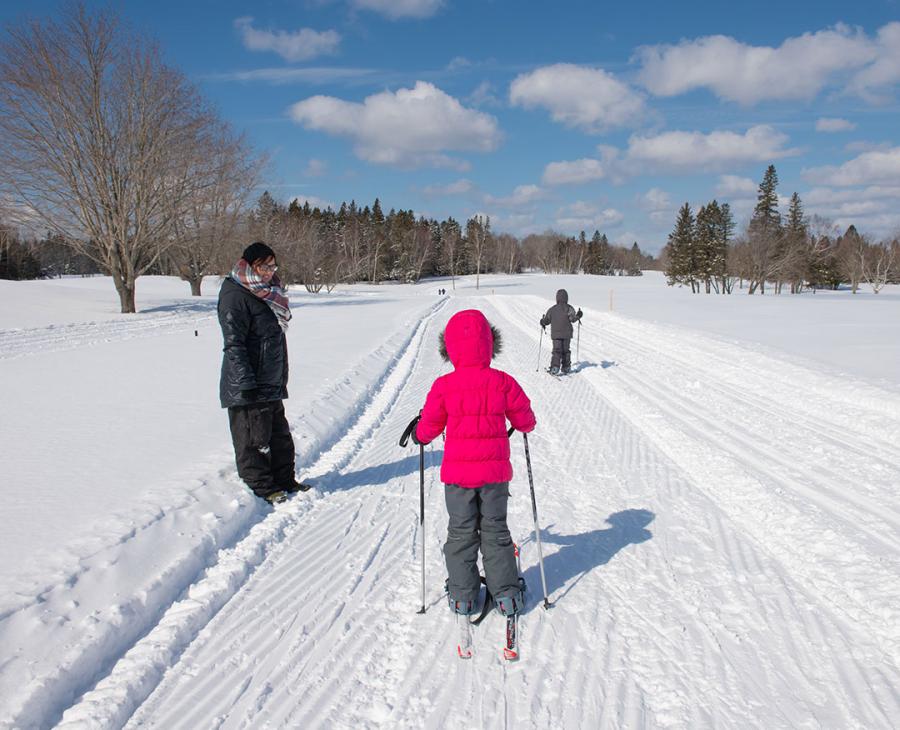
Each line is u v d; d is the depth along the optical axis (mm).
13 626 2908
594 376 11055
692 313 25828
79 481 5105
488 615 3482
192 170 31641
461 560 3361
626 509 4902
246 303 4828
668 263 87250
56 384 10367
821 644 3104
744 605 3475
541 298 42562
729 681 2854
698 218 82562
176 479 5066
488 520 3359
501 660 3061
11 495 4754
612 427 7508
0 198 27188
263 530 4488
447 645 3195
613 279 106562
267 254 4844
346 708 2727
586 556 4121
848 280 90938
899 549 4031
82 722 2566
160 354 14750
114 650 3039
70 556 3592
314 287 64688
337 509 5031
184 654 3104
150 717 2662
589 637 3227
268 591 3729
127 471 5391
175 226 30875
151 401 8805
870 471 5656
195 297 40156
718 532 4445
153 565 3688
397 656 3105
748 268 65688
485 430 3340
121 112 28422
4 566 3492
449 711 2701
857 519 4547
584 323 21609
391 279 101062
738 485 5324
